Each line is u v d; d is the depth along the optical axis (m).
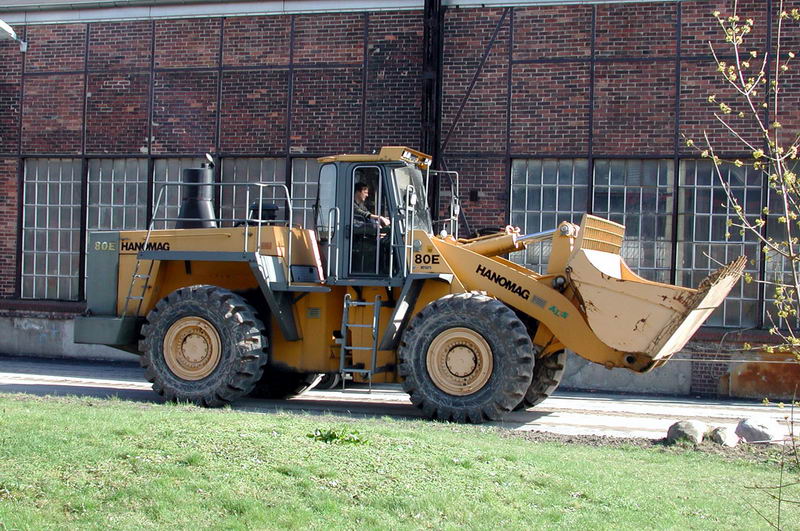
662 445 10.10
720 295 11.70
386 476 7.26
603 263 11.94
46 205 19.73
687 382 16.47
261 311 13.12
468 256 12.35
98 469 7.03
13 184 19.83
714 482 8.16
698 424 10.44
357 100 18.02
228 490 6.71
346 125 18.06
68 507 6.32
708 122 16.55
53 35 19.55
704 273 16.70
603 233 12.13
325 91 18.17
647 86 16.81
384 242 12.53
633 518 6.75
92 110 19.39
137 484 6.71
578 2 17.03
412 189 12.42
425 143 17.36
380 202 12.59
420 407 11.77
